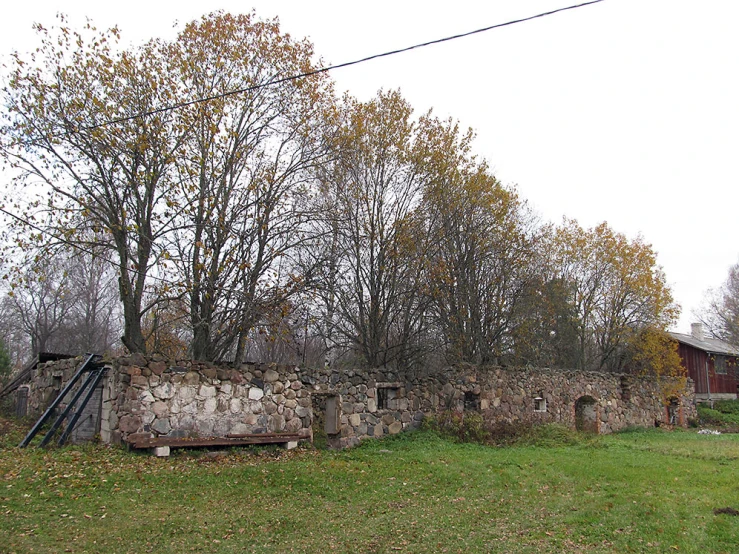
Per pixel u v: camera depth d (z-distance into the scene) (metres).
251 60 16.98
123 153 15.01
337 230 18.42
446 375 18.05
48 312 36.62
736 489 9.79
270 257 15.84
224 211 15.82
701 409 33.38
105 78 14.91
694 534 7.19
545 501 9.12
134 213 15.66
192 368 12.74
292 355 24.95
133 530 7.17
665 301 29.95
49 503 7.93
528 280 24.06
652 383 27.42
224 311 15.17
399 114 19.86
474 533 7.49
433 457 13.17
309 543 7.06
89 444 11.97
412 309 20.20
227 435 12.92
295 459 12.55
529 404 20.22
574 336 30.03
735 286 48.03
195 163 15.16
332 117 18.12
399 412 16.64
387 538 7.30
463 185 20.95
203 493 9.10
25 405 19.14
